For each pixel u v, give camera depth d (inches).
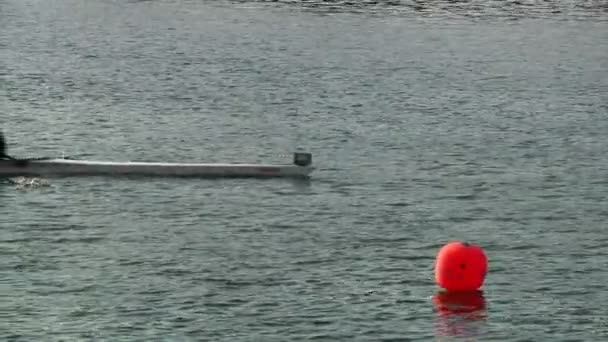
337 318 2359.7
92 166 3410.4
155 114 4328.3
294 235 2896.2
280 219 3038.9
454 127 4190.5
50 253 2733.8
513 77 5339.6
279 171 3454.7
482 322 2354.8
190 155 3730.3
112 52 5900.6
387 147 3855.8
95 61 5595.5
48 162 3390.7
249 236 2883.9
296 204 3174.2
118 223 2982.3
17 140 3850.9
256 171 3452.3
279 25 6988.2
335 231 2935.5
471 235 2925.7
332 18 7347.4
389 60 5772.6
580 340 2283.5
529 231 2967.5
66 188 3270.2
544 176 3508.9
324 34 6653.5
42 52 5861.2
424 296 2480.3
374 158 3700.8
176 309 2397.9
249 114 4367.6
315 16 7426.2
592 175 3533.5
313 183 3393.2
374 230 2947.8
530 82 5211.6
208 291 2496.3
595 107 4630.9
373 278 2586.1
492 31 6919.3
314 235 2898.6
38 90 4761.3
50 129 4028.1
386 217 3065.9
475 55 6003.9
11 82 4940.9
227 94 4766.2
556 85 5142.7
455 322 2348.7
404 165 3614.7
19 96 4621.1
